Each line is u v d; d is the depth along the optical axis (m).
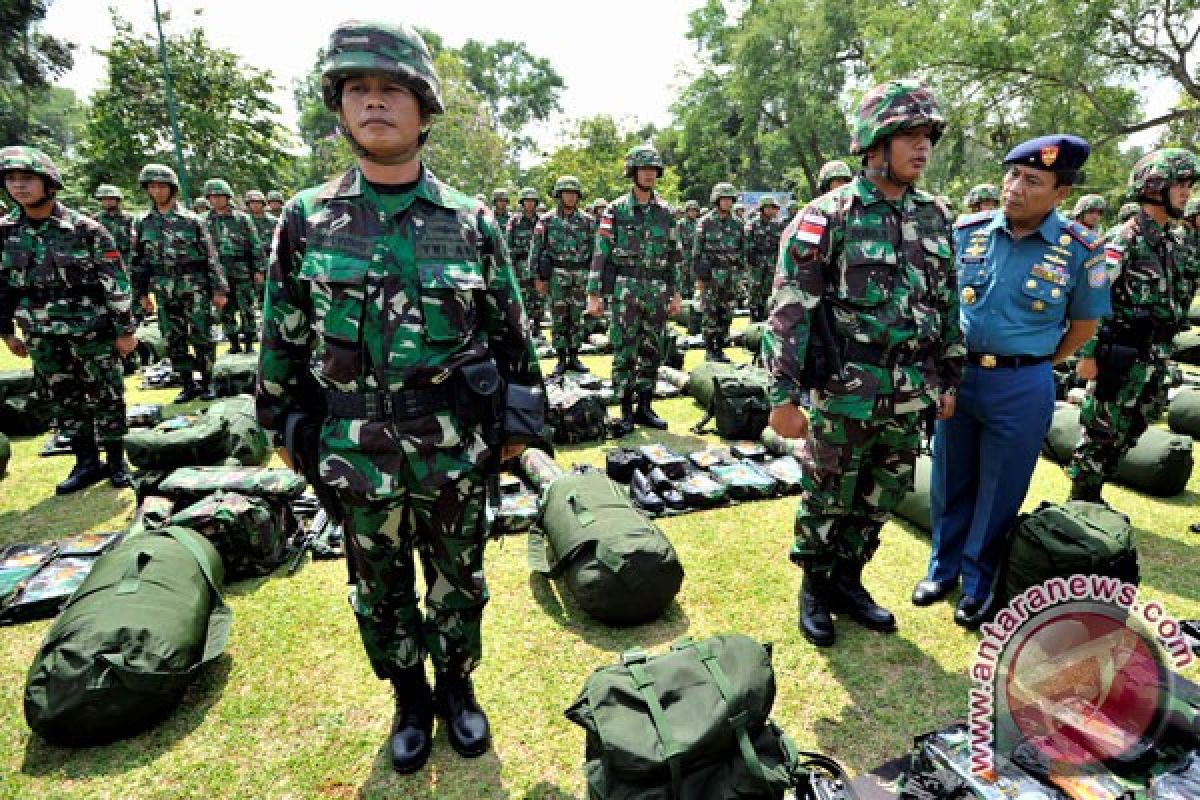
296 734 2.44
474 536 2.17
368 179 1.90
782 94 30.03
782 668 2.76
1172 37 15.87
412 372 1.91
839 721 2.47
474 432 2.08
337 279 1.82
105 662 2.29
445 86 32.38
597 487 3.45
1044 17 16.31
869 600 3.07
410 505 2.10
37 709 2.25
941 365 2.81
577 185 7.89
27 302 4.37
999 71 17.11
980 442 3.10
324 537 3.80
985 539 3.08
